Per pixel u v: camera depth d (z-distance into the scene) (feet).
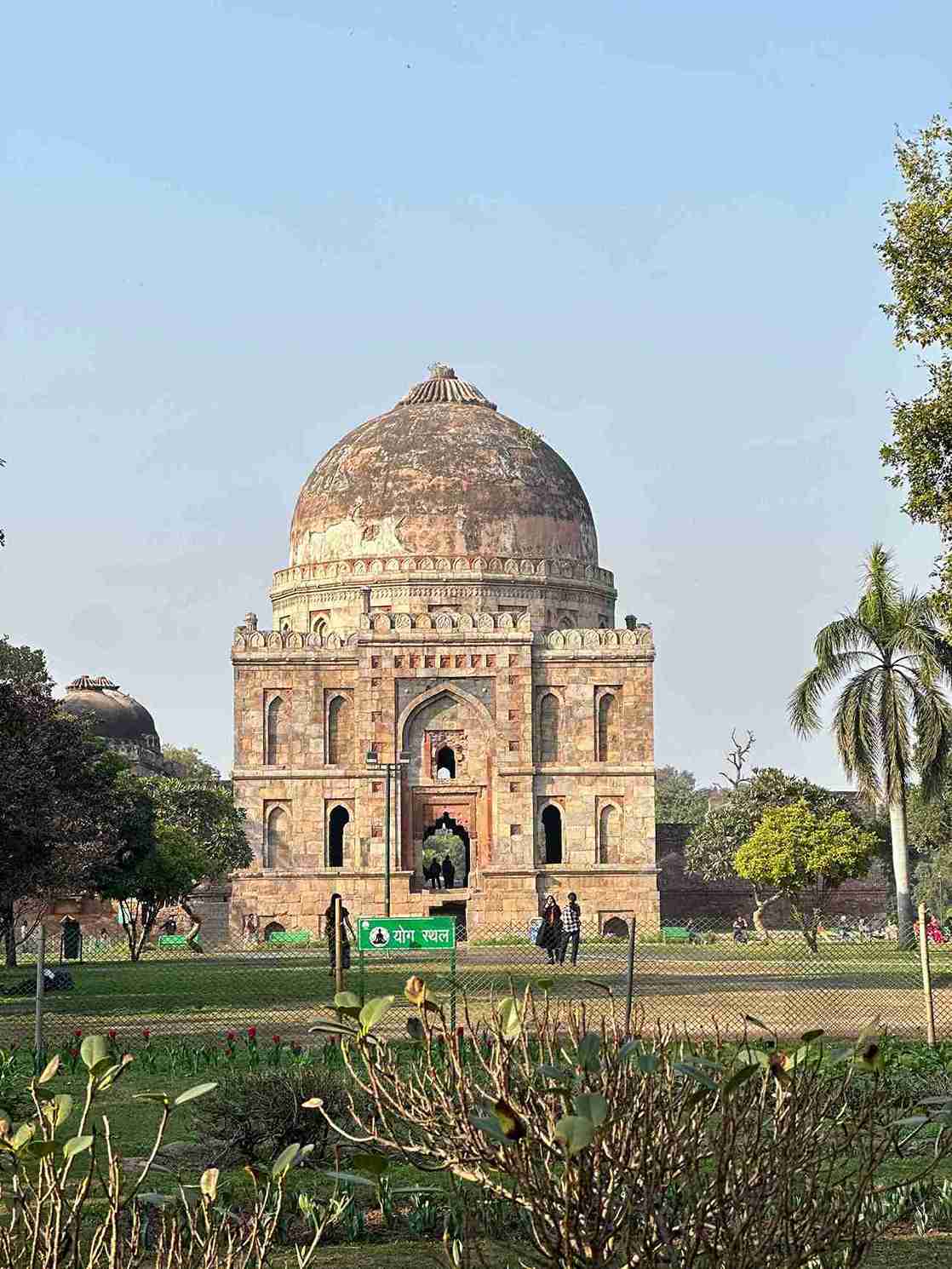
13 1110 79.71
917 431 133.59
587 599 350.02
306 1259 48.21
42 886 178.09
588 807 304.50
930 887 314.55
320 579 347.56
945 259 134.21
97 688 441.27
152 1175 65.57
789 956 207.82
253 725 307.78
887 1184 60.29
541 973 163.94
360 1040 45.65
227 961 225.76
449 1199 57.93
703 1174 44.42
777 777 351.25
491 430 356.38
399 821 304.50
